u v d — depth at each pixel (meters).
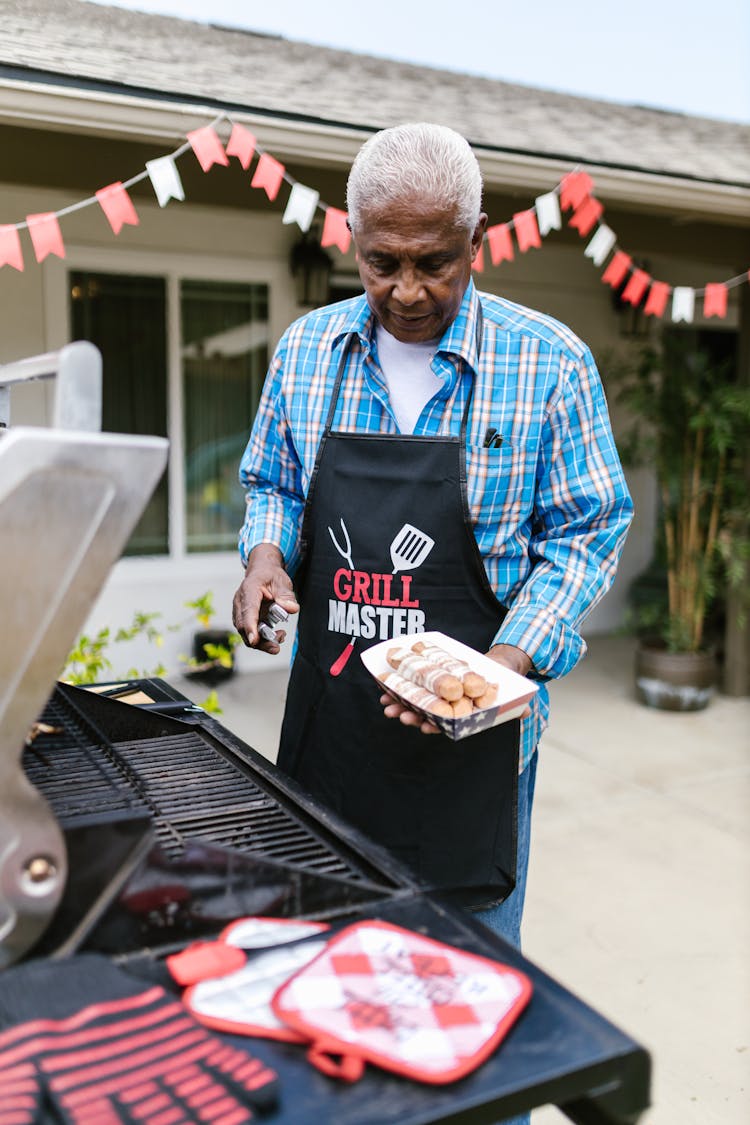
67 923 0.70
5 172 2.94
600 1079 0.60
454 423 1.26
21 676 0.63
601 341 5.54
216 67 3.75
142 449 0.62
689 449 4.31
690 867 2.76
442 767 1.26
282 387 1.39
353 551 1.28
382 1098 0.56
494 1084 0.58
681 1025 2.01
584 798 3.27
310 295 4.61
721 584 4.52
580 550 1.27
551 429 1.26
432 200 1.06
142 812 0.73
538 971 0.69
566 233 4.04
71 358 0.65
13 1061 0.55
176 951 0.72
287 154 3.08
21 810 0.65
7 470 0.59
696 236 4.33
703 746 3.83
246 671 4.69
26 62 2.79
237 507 4.75
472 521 1.25
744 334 4.38
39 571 0.62
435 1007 0.64
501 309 1.31
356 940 0.71
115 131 2.81
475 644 1.28
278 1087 0.55
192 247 4.40
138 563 4.50
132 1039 0.58
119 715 1.19
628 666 5.09
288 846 0.89
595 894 2.59
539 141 3.81
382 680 1.07
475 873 1.27
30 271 4.06
